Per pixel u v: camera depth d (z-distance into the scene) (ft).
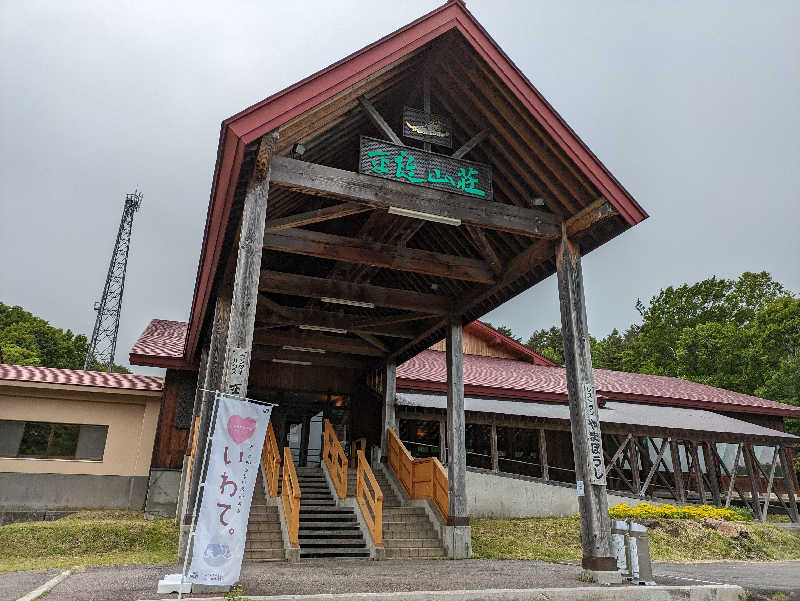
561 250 27.94
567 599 20.24
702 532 42.75
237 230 26.40
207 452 18.16
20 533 33.55
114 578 22.16
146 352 49.29
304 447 51.78
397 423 48.65
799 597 23.31
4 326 140.15
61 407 49.34
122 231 141.90
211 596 17.47
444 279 37.55
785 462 60.13
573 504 51.06
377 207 25.26
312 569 26.66
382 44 24.11
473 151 29.43
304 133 24.17
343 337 46.34
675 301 135.33
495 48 25.53
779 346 107.04
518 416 51.90
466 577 24.08
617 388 70.38
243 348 20.26
